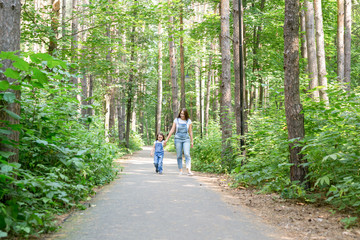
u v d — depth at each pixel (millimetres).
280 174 6148
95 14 11070
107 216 4203
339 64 15344
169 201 5207
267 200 5379
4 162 3320
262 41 17578
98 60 11758
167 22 12227
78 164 4918
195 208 4730
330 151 4930
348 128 5145
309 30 12633
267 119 7504
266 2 18188
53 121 5539
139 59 23609
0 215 3111
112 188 6527
